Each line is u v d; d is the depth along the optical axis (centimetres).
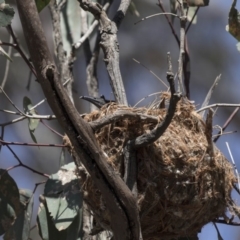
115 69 728
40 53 532
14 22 1362
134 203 569
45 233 764
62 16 960
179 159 639
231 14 766
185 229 660
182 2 810
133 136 638
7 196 763
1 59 1392
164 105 677
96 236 759
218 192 656
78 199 760
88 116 683
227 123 799
